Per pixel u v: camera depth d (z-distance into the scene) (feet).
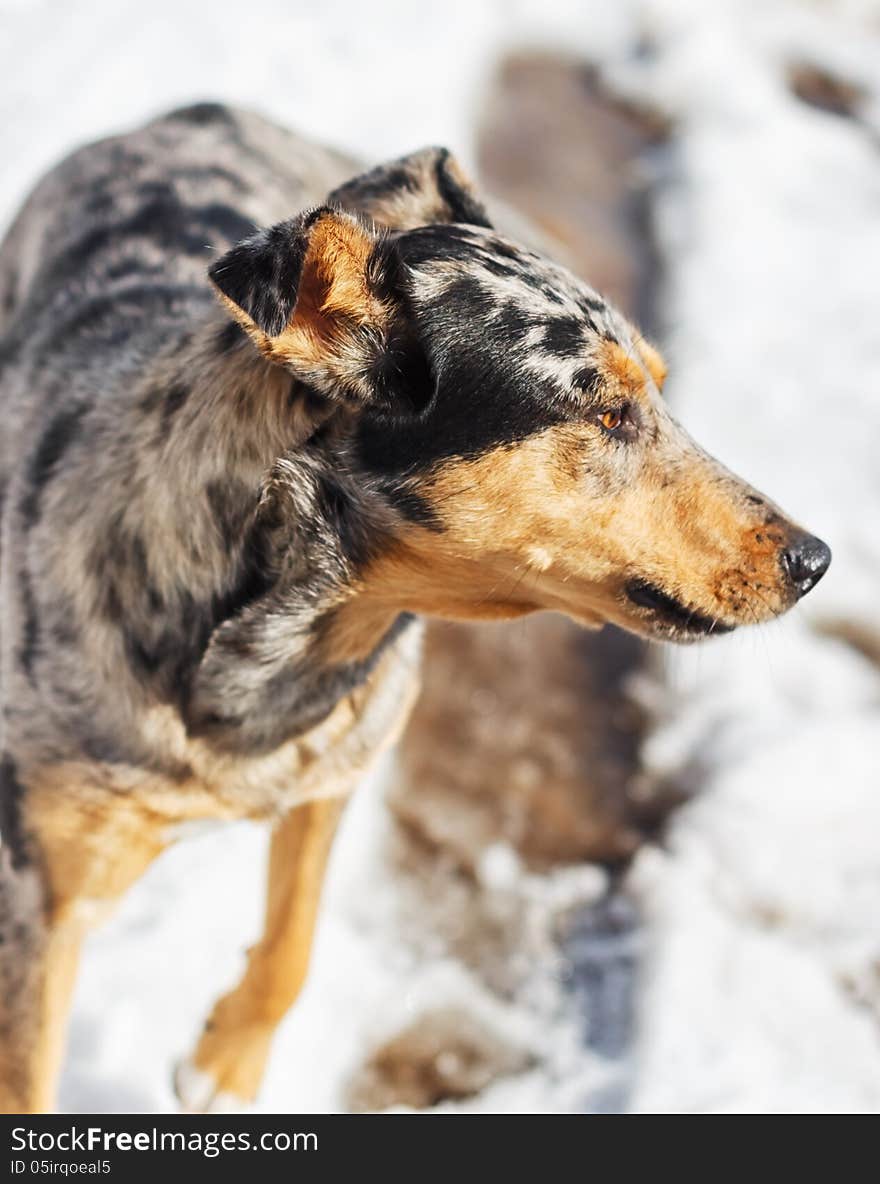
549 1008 13.52
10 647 10.53
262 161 14.34
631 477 9.78
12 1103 10.49
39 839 10.35
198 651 9.82
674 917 14.14
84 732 10.08
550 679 17.12
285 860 11.65
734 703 16.70
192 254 12.50
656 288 23.16
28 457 10.96
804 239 25.17
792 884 14.60
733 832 14.99
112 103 21.79
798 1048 13.16
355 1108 12.34
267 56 24.91
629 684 17.24
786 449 20.02
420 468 9.38
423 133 24.57
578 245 23.58
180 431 9.86
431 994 13.43
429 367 9.29
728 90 29.35
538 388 9.41
